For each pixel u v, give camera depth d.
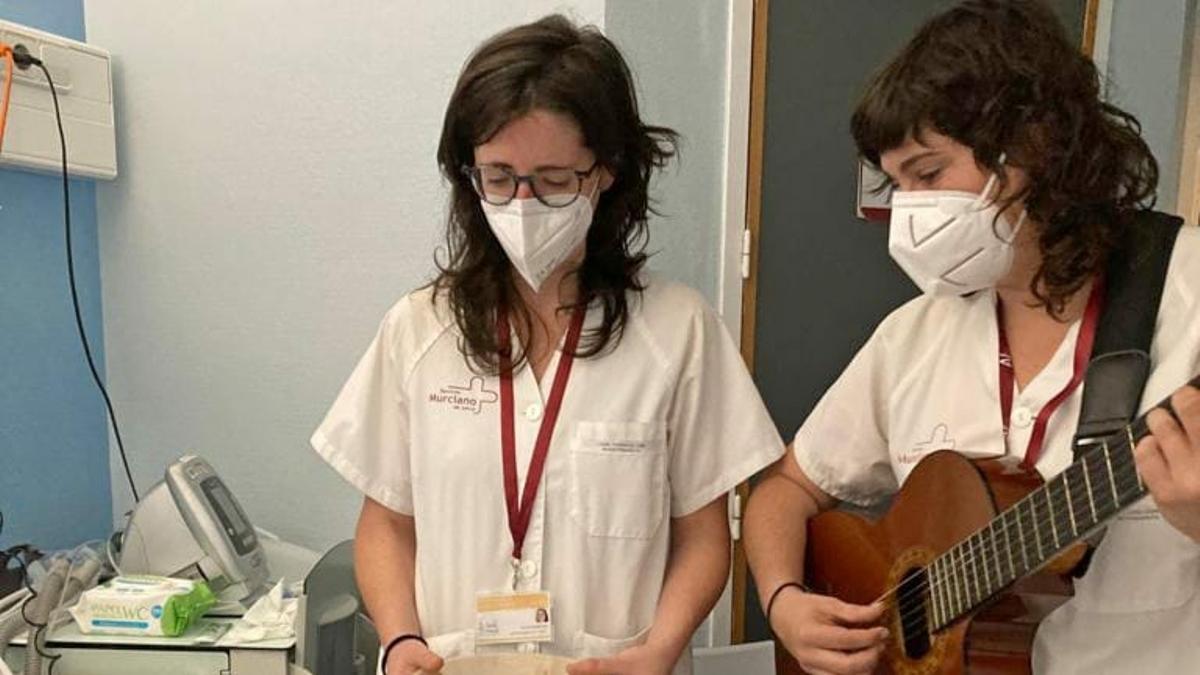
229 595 1.55
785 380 2.25
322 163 1.90
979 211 0.91
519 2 1.79
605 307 1.16
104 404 2.05
